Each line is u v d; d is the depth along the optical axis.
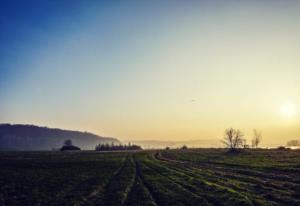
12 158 135.88
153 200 33.66
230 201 30.81
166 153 178.12
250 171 63.06
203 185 43.41
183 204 30.58
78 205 32.69
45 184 51.22
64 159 125.88
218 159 108.88
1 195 41.44
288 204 29.56
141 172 67.69
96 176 61.53
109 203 33.03
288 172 59.53
